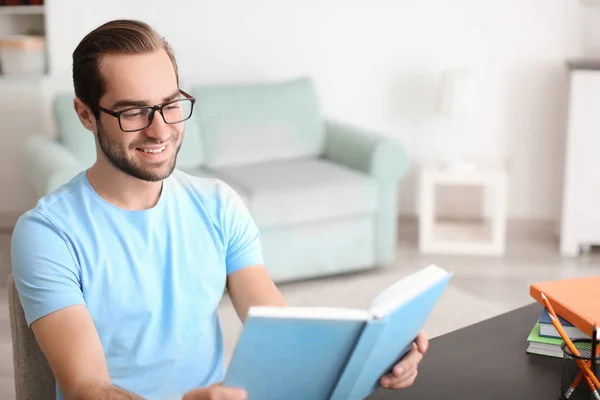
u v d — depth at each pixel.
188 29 6.20
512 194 6.29
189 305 2.18
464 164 5.77
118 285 2.09
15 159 6.09
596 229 5.71
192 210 2.23
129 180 2.09
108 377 1.92
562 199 6.00
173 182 2.23
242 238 2.30
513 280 5.25
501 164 5.98
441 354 2.38
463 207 6.38
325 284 5.25
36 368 2.13
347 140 5.57
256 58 6.24
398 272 5.45
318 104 5.86
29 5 6.28
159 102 2.01
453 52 6.14
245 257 2.30
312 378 1.75
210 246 2.23
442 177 5.68
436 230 6.13
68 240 2.05
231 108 5.61
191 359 2.19
